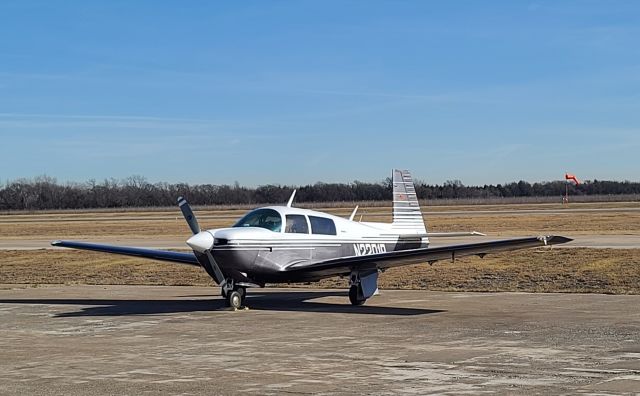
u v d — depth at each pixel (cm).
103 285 2380
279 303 1772
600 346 1090
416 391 821
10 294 2080
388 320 1413
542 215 6519
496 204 11162
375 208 10225
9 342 1212
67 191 14162
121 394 827
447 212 7719
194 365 990
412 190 2053
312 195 15250
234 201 14850
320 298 1881
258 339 1205
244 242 1591
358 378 893
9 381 900
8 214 10950
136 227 6059
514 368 936
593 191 17300
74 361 1030
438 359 1004
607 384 840
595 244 3238
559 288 1983
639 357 1002
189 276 2572
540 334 1209
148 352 1096
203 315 1542
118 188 14538
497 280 2180
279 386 857
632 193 17225
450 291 1983
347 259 1605
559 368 932
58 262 3145
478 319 1401
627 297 1755
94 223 7025
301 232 1697
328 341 1173
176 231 5369
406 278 2286
